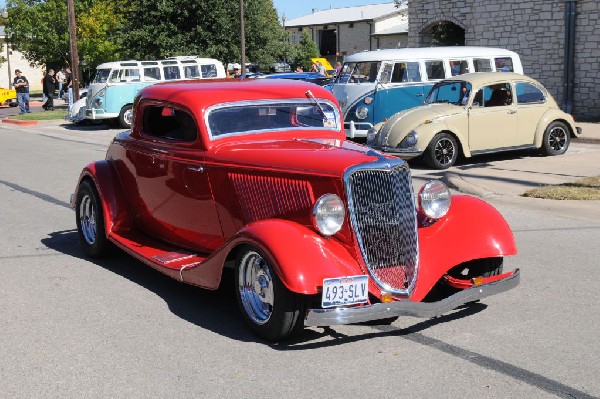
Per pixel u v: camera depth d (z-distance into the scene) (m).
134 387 4.49
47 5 39.94
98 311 5.95
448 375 4.55
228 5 29.98
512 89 13.72
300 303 4.92
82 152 17.45
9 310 6.01
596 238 7.97
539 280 6.54
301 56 46.31
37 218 9.78
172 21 29.88
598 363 4.70
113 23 37.25
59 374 4.71
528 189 10.65
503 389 4.34
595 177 11.33
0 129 25.45
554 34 21.25
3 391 4.47
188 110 6.14
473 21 23.61
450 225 5.60
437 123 13.08
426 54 16.48
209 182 5.98
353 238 5.00
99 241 7.39
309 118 6.51
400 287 5.16
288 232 4.95
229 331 5.45
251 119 6.25
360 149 5.59
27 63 59.97
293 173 5.27
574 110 20.88
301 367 4.74
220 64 24.52
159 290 6.52
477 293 5.27
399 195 5.15
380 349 5.02
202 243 6.33
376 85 16.20
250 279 5.26
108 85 23.16
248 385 4.48
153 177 6.66
